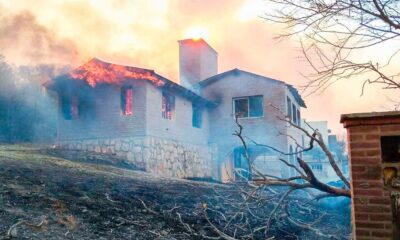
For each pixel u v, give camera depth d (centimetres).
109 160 1331
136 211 639
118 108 1455
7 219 470
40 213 521
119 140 1429
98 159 1313
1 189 592
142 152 1377
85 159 1284
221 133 1942
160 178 1082
